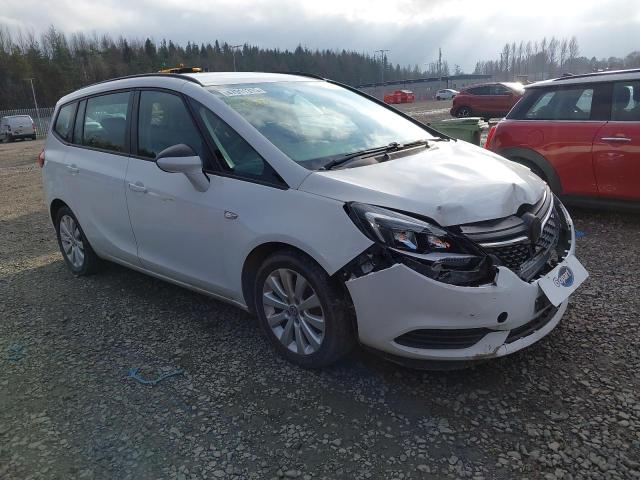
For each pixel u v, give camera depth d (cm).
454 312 260
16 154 2144
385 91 8619
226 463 251
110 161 419
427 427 265
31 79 6956
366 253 270
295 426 273
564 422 262
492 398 283
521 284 270
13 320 423
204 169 343
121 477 247
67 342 379
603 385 287
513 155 617
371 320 277
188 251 362
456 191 283
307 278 297
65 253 516
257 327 379
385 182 292
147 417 288
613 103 548
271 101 372
